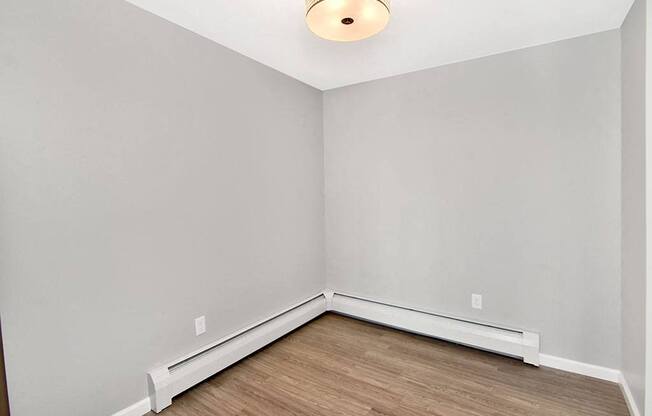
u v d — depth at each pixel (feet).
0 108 4.53
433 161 9.09
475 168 8.46
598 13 6.19
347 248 10.93
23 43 4.71
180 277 6.89
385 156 9.94
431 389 6.88
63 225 5.16
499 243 8.24
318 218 11.06
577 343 7.38
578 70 7.14
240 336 8.12
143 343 6.25
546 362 7.69
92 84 5.45
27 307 4.81
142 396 6.22
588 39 7.01
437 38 7.22
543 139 7.57
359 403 6.48
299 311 9.94
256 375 7.48
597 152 7.02
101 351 5.64
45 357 4.99
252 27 6.78
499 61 8.01
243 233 8.35
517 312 8.07
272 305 9.28
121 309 5.91
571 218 7.35
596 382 7.02
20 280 4.74
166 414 6.19
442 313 9.20
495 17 6.32
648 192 5.24
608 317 7.04
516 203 7.97
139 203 6.15
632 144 5.97
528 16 6.29
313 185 10.80
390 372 7.55
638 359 5.70
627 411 6.10
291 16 6.34
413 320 9.34
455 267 8.91
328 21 4.61
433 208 9.17
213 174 7.55
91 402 5.53
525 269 7.93
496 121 8.12
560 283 7.52
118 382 5.88
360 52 7.97
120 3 5.77
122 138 5.87
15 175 4.67
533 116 7.66
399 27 6.70
